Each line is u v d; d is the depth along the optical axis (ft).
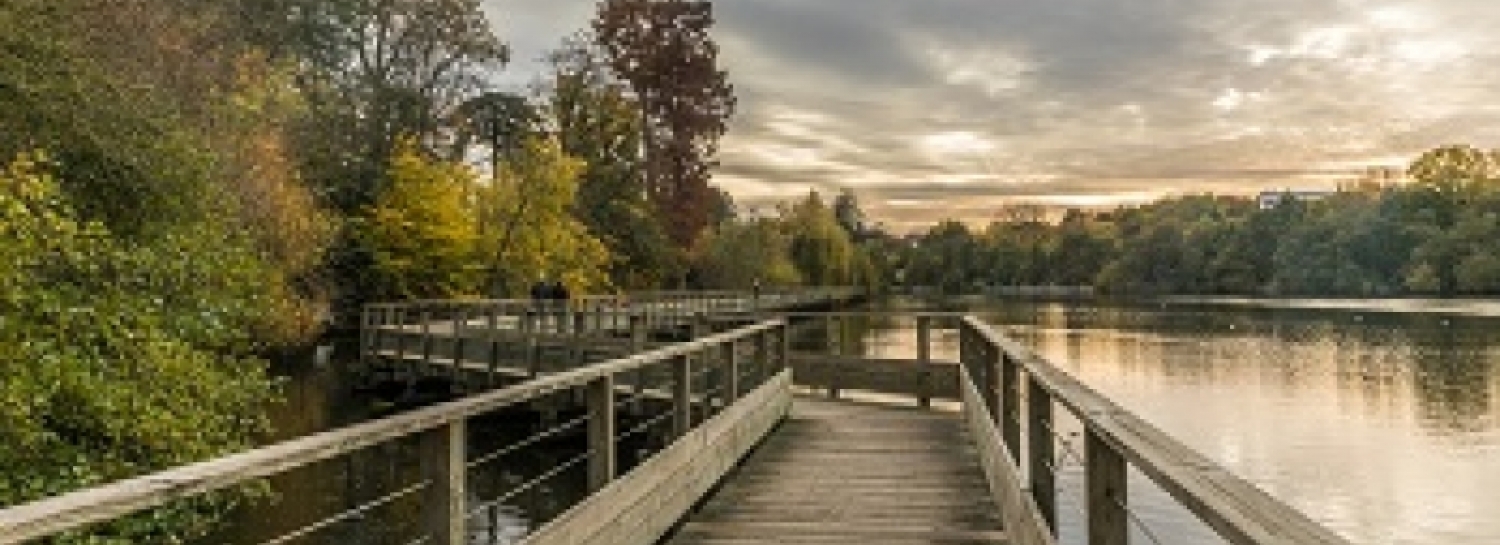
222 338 30.04
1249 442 69.15
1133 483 50.37
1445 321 194.08
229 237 36.58
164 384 25.66
